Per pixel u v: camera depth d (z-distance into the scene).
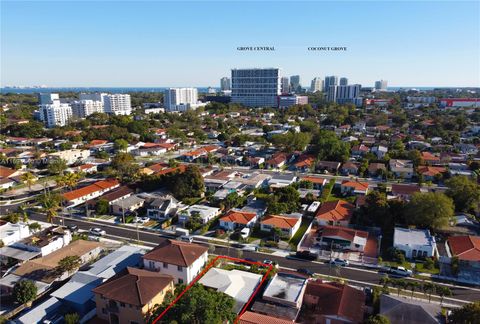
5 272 60.25
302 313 48.50
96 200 90.50
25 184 111.75
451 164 123.31
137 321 44.72
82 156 146.50
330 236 68.56
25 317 46.34
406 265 61.53
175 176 100.00
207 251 61.94
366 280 57.50
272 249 68.31
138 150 157.00
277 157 136.50
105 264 58.72
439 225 70.75
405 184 108.50
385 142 161.25
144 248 68.62
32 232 76.00
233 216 78.00
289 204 85.00
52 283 55.25
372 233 73.75
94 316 48.69
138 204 89.88
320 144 139.62
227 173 115.75
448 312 47.56
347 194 98.88
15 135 191.62
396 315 43.81
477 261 59.78
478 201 81.44
